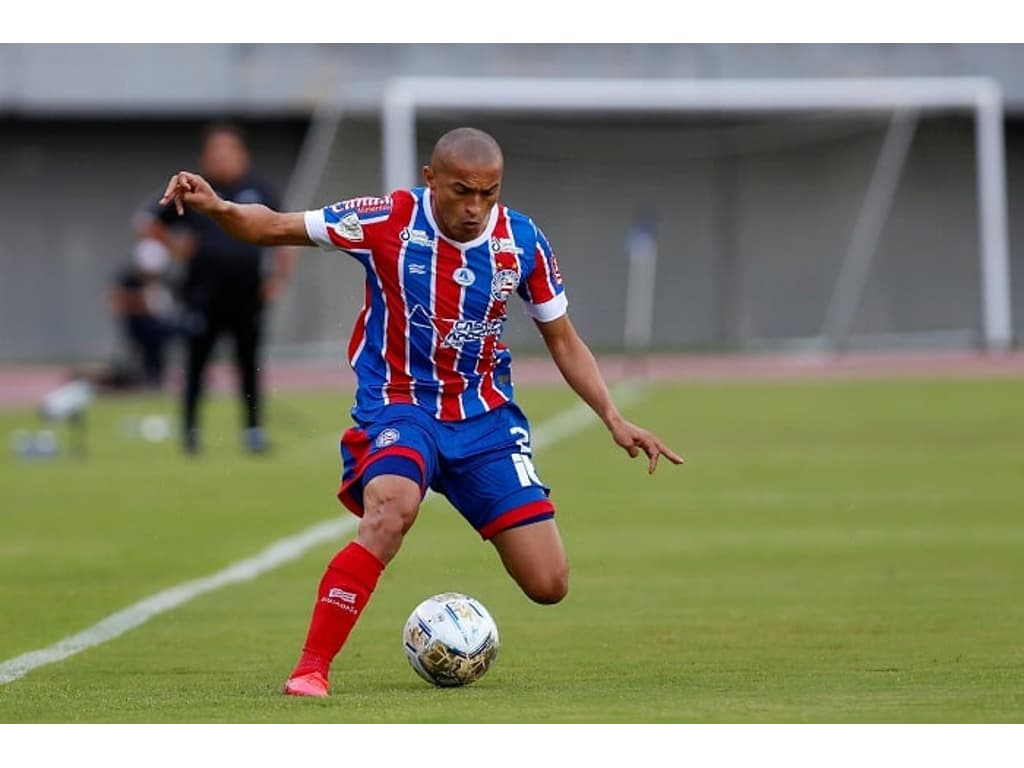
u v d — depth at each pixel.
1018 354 107.06
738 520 45.38
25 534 43.91
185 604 33.41
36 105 114.75
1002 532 42.34
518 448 25.14
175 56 117.38
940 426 68.12
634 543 41.56
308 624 31.06
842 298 116.88
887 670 25.61
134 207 119.06
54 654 28.11
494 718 21.36
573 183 117.25
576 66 119.69
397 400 24.81
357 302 105.62
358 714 21.75
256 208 24.28
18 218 118.00
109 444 67.75
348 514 46.91
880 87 103.31
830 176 116.88
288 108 117.12
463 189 23.30
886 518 45.22
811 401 79.06
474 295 24.47
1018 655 26.81
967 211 117.19
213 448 65.62
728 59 121.06
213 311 61.28
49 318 118.50
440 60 119.38
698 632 29.69
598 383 25.38
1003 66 120.81
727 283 118.81
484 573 37.28
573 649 28.17
